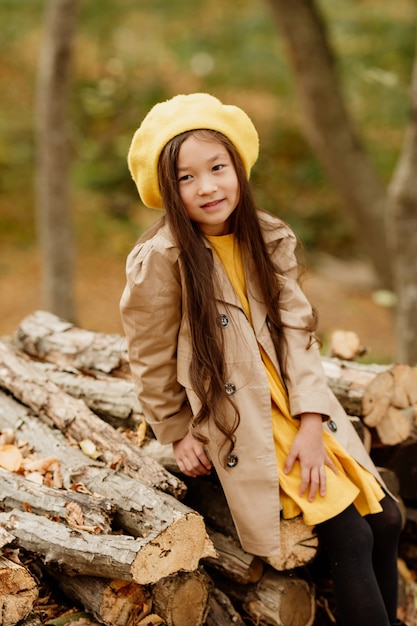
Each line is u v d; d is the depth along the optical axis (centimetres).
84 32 997
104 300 773
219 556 234
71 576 220
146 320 219
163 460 252
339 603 224
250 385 220
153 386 226
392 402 270
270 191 988
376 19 800
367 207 651
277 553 218
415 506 303
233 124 217
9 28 947
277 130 1061
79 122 996
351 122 646
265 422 220
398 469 295
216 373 216
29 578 199
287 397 228
